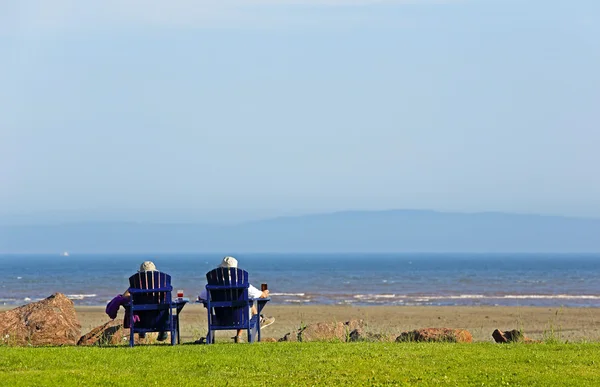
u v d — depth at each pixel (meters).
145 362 19.81
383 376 17.66
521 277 181.75
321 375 17.81
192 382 17.03
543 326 54.91
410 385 16.62
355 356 20.56
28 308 28.67
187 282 145.25
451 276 188.88
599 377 17.59
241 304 24.28
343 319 61.31
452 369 18.55
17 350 22.05
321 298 100.00
